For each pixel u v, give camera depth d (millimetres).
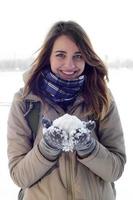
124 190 2713
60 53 1331
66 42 1318
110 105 1416
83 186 1309
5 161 3158
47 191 1309
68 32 1327
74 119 1231
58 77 1360
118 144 1395
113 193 1415
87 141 1243
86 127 1264
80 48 1330
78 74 1366
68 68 1329
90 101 1372
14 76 6203
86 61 1365
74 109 1369
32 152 1279
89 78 1414
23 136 1360
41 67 1400
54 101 1372
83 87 1402
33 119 1362
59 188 1302
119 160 1363
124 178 2887
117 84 6035
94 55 1380
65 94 1364
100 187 1343
